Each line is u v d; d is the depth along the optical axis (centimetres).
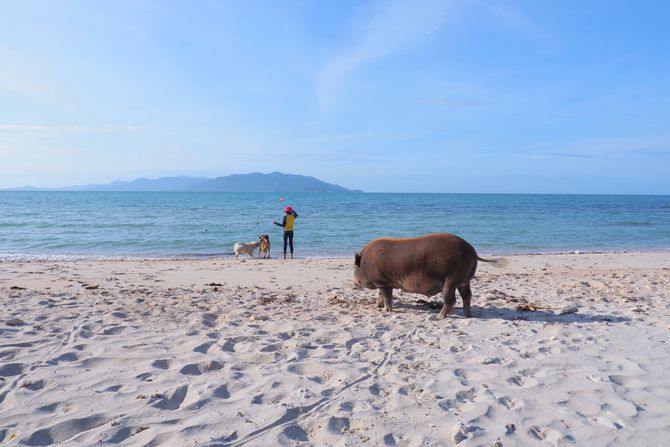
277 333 711
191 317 795
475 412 450
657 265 1780
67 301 897
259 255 2067
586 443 398
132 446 386
